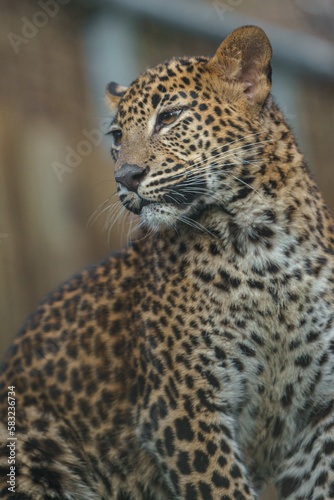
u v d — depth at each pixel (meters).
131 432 8.91
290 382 8.59
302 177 8.71
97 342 9.16
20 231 14.09
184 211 8.52
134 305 9.06
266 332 8.45
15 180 13.98
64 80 14.13
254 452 8.91
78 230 14.73
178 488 8.44
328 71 16.95
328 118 17.23
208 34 15.29
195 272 8.53
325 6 16.61
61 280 14.43
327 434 8.62
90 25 14.41
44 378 9.17
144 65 14.80
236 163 8.37
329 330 8.42
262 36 8.63
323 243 8.64
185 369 8.41
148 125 8.60
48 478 8.81
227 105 8.51
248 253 8.45
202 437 8.37
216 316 8.40
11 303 13.83
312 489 8.70
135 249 9.44
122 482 9.00
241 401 8.60
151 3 14.45
